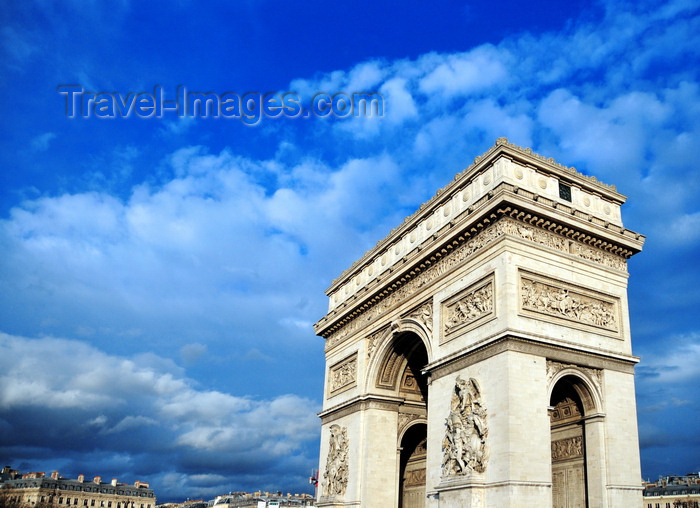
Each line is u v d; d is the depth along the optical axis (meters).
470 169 85.50
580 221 80.12
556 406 81.00
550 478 69.38
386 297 100.38
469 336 78.19
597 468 73.94
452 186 88.75
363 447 99.06
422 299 89.75
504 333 71.44
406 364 101.81
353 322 110.81
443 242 84.94
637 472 75.31
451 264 85.12
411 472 109.00
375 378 101.00
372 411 99.81
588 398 76.62
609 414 76.00
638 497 74.06
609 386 77.31
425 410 104.81
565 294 77.94
